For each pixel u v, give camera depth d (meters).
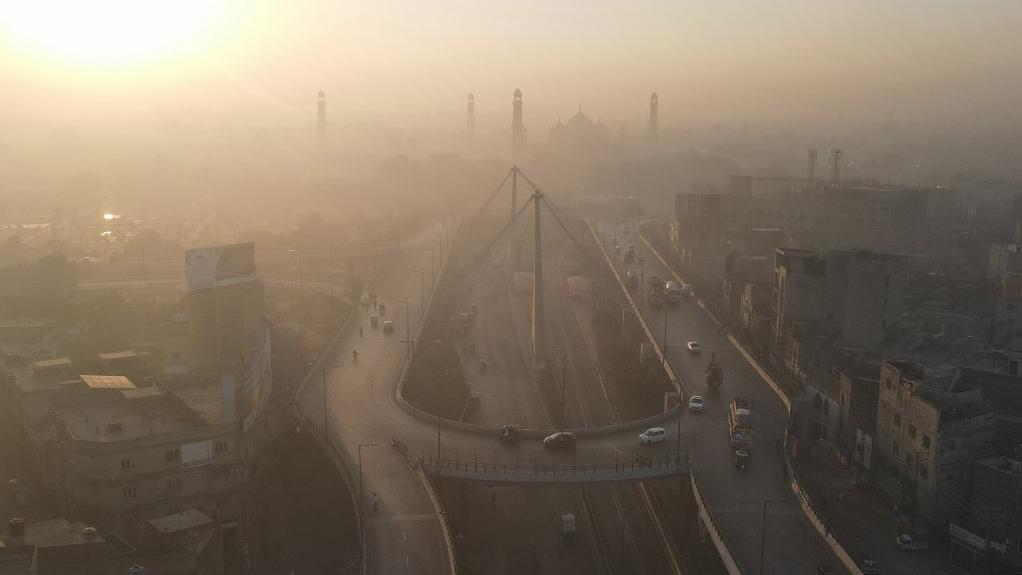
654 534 165.50
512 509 175.25
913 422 153.38
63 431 151.00
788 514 145.00
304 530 159.38
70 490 147.12
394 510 146.75
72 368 189.00
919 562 136.75
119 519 144.12
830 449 178.38
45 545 123.56
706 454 168.62
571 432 175.75
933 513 146.62
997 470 143.50
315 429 181.00
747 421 171.62
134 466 145.38
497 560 155.75
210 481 151.88
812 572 126.88
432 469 159.38
